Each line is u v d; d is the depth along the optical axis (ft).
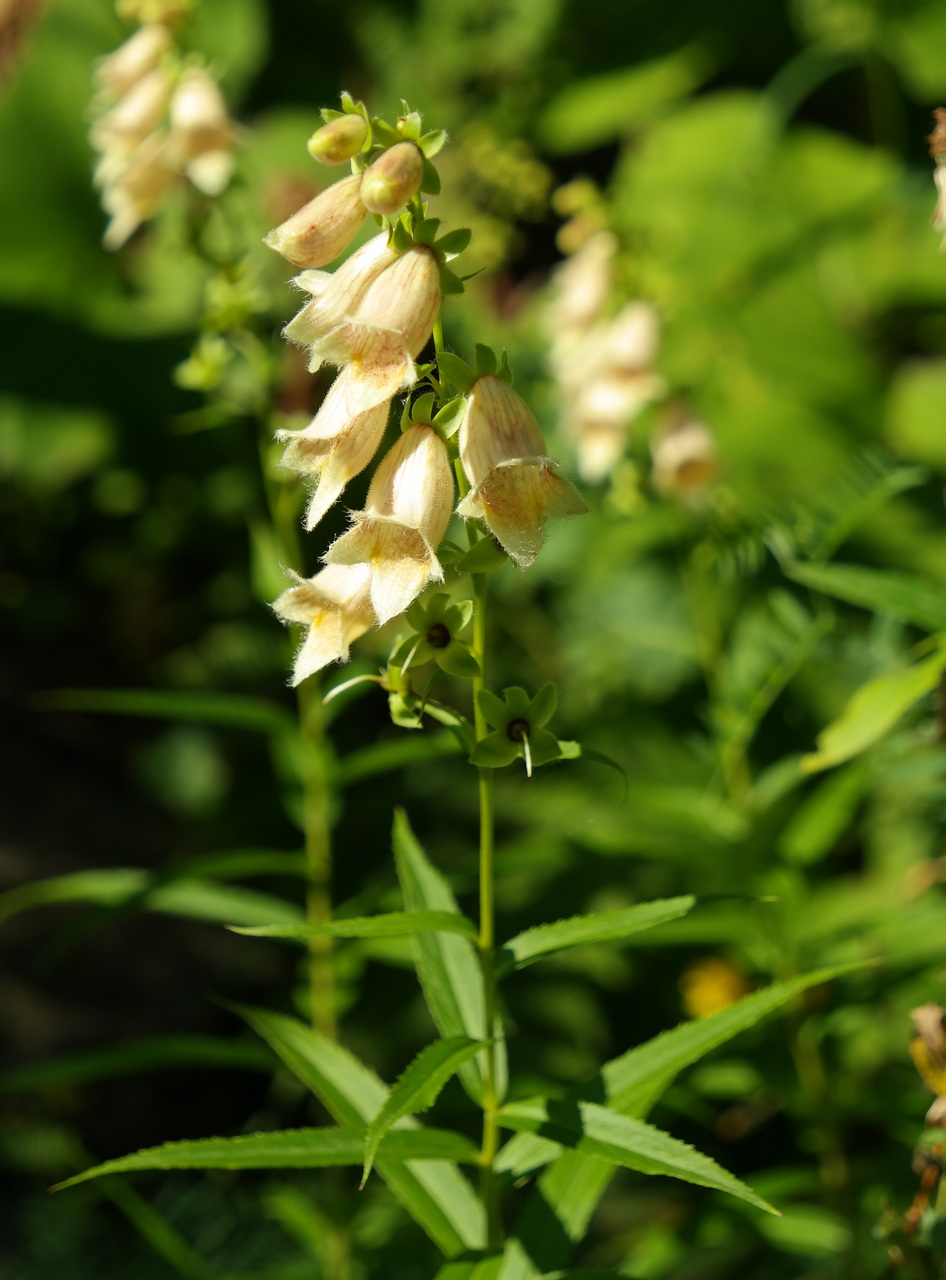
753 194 6.76
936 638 2.68
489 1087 2.36
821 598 3.08
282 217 3.67
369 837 5.14
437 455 2.16
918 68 6.56
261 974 5.55
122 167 3.22
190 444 6.30
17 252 6.45
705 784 4.84
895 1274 2.53
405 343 2.14
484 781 2.26
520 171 6.06
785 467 5.85
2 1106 5.06
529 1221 2.39
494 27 7.19
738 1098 3.97
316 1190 4.10
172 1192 4.42
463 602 2.21
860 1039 3.86
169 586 6.60
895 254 6.63
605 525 5.44
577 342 3.94
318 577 2.27
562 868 4.54
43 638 6.57
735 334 6.32
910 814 4.47
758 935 3.04
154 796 5.99
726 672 3.12
